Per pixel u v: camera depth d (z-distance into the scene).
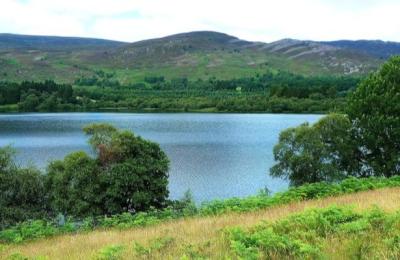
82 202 29.72
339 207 14.56
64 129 121.62
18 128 124.88
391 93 38.94
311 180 36.66
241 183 49.41
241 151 76.44
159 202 31.98
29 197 30.61
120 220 25.39
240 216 18.39
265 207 22.27
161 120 153.75
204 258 10.27
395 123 37.50
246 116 171.25
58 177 30.48
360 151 40.00
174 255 11.16
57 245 17.45
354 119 40.12
